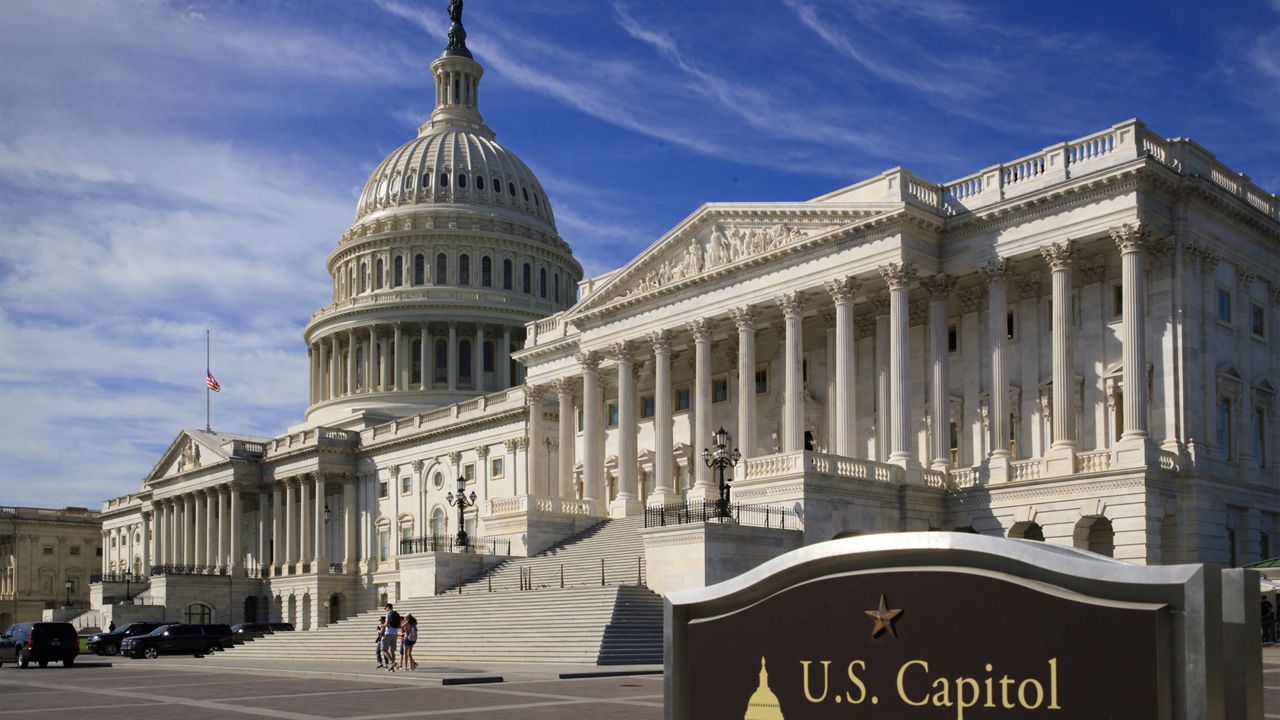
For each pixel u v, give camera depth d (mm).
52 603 166875
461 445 112250
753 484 58719
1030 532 58781
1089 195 56500
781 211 66688
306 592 121000
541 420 88938
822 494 56781
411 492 118000
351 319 145625
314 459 123812
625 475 76875
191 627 76312
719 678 8938
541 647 52094
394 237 147750
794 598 8648
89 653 82625
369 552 122375
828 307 69562
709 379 71500
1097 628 7324
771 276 67438
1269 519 59812
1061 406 56875
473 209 150125
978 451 63125
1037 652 7535
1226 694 6988
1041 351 61375
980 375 63625
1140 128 56312
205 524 139125
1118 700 7215
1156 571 7203
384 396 141000
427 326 142625
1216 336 58156
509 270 149500
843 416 62844
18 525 176125
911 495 59625
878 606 8219
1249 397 59812
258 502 138875
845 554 8406
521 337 147375
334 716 29516
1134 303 54531
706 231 72125
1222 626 7055
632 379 77500
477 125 163625
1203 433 56469
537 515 75000
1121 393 57875
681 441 80750
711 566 53031
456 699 34344
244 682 45000
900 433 60688
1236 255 60312
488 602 61438
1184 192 56438
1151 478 53125
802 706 8516
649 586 55688
